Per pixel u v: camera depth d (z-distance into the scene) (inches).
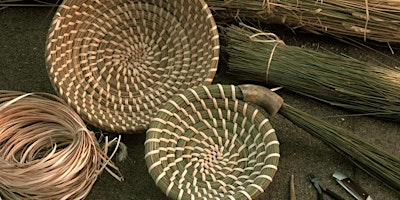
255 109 59.1
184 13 62.8
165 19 63.7
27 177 57.0
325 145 62.2
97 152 60.2
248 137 59.6
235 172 58.9
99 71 62.7
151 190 60.8
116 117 61.5
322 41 67.2
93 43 62.8
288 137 62.7
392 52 65.3
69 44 61.8
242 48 63.1
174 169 58.4
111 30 63.6
